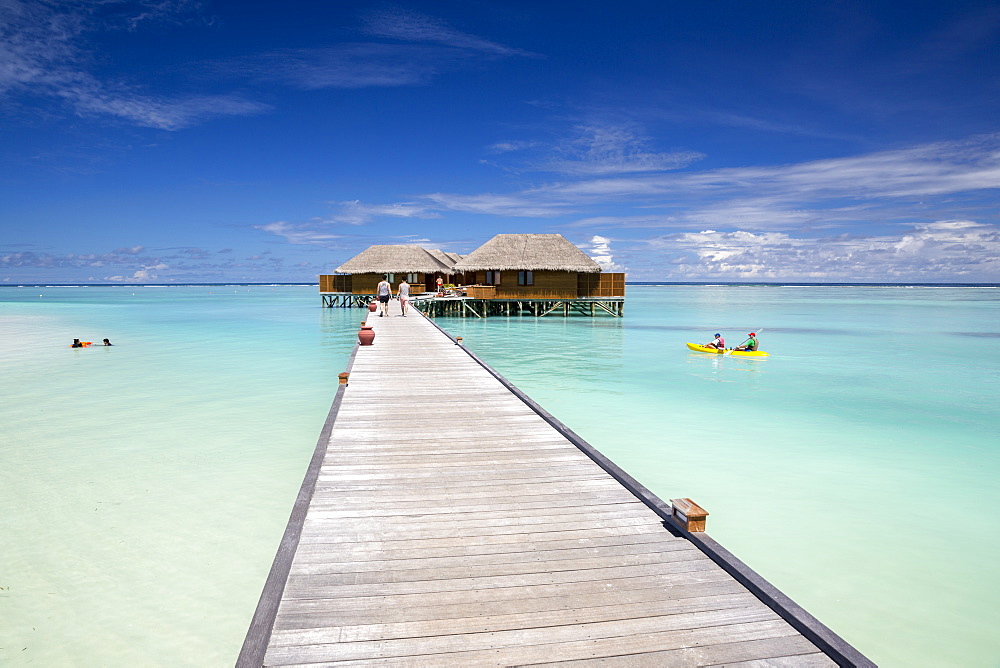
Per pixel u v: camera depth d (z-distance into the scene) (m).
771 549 5.96
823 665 2.96
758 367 18.47
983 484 7.89
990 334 31.36
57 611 4.81
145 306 62.44
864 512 6.93
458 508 4.96
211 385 15.05
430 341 16.83
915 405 12.94
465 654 3.04
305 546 4.25
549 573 3.87
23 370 17.47
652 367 18.23
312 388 14.66
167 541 6.07
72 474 8.12
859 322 40.31
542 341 25.62
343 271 44.38
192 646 4.37
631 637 3.18
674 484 7.86
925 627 4.65
